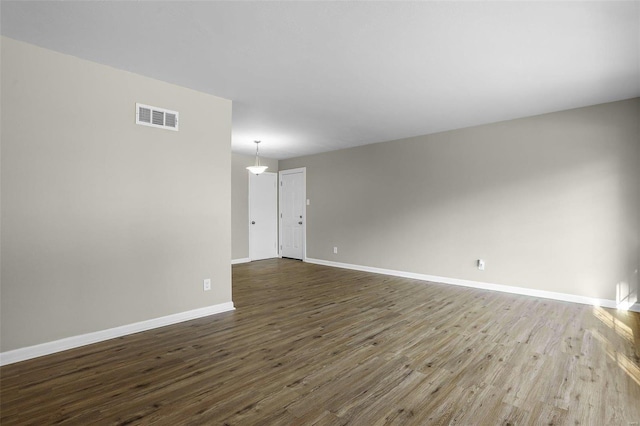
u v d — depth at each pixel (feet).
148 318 10.58
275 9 7.02
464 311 12.50
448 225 17.43
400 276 19.26
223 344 9.41
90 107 9.46
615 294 12.91
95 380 7.38
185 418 6.02
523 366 8.05
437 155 17.83
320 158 23.63
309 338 9.85
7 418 5.99
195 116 11.76
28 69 8.46
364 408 6.34
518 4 6.83
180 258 11.36
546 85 11.28
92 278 9.48
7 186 8.16
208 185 12.12
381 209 20.22
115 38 8.23
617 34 7.97
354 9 7.02
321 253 23.59
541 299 14.20
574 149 13.76
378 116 14.88
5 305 8.12
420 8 6.98
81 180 9.30
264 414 6.15
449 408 6.34
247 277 18.89
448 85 11.30
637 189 12.48
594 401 6.57
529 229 14.90
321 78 10.73
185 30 7.88
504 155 15.57
